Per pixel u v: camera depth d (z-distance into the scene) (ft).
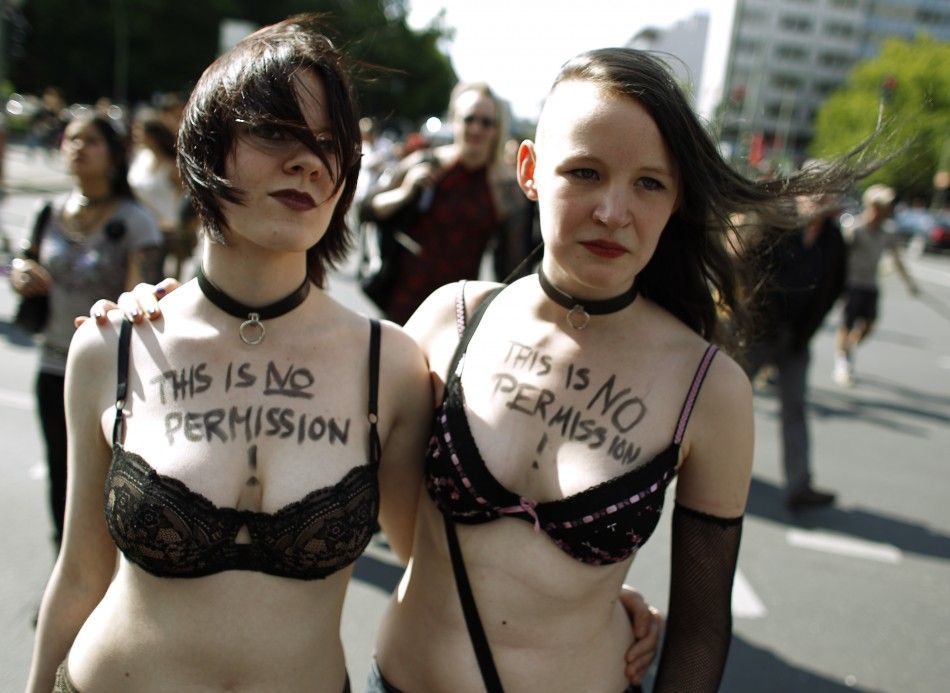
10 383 17.34
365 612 10.37
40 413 9.25
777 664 10.21
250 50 4.21
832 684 9.90
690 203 4.82
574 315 4.83
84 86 131.23
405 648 5.07
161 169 17.37
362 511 4.51
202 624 4.33
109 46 126.52
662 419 4.66
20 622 9.39
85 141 9.04
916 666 10.41
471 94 11.85
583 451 4.62
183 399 4.42
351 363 4.69
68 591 4.78
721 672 4.89
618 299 4.81
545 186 4.54
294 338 4.58
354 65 4.91
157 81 129.90
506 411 4.77
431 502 4.93
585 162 4.34
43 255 9.19
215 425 4.38
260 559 4.35
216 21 127.65
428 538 4.99
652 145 4.33
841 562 13.20
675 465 4.65
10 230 35.42
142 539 4.23
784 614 11.40
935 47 179.11
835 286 14.60
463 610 4.73
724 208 4.76
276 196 4.17
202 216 4.32
